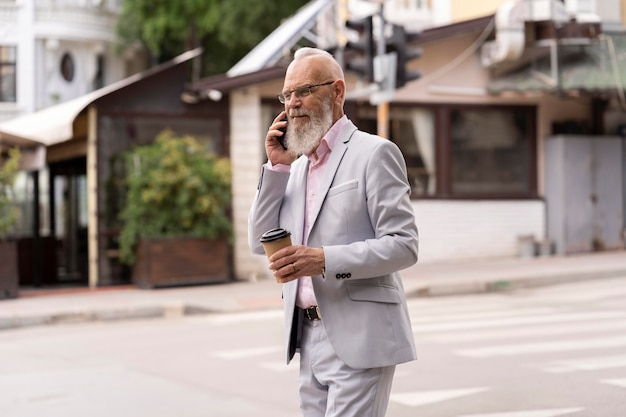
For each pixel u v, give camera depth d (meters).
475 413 5.46
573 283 13.49
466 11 20.22
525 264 15.03
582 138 16.25
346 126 3.11
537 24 15.53
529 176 16.55
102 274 14.34
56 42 25.89
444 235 16.02
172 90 14.60
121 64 28.06
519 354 7.44
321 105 3.04
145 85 14.45
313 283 3.01
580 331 8.61
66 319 11.53
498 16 15.32
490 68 16.16
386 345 2.96
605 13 17.53
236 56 28.42
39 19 25.62
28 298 13.20
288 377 7.02
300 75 3.05
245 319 11.06
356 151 3.03
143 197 13.63
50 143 13.59
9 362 8.25
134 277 14.33
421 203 15.91
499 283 13.17
